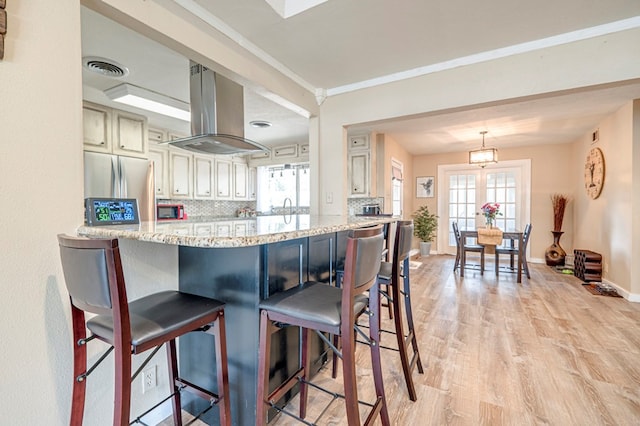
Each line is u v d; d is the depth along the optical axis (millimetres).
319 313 1131
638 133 3275
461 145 5699
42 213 1090
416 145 5719
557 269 4992
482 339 2463
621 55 1937
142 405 1479
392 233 4625
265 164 5730
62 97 1142
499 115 3811
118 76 2631
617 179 3652
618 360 2111
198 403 1570
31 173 1062
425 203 6648
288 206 5977
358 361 2160
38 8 1078
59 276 1136
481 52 2311
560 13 1840
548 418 1554
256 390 1373
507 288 3938
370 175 4680
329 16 1854
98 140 3203
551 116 3846
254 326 1368
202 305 1184
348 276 1036
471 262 5730
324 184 3088
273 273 1434
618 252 3652
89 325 1055
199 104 2377
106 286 858
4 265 1006
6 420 1021
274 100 2596
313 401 1712
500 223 6016
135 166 3467
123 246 1371
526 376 1932
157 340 991
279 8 1825
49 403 1124
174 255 1573
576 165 5176
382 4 1741
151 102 3115
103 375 1291
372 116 2805
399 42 2164
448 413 1603
